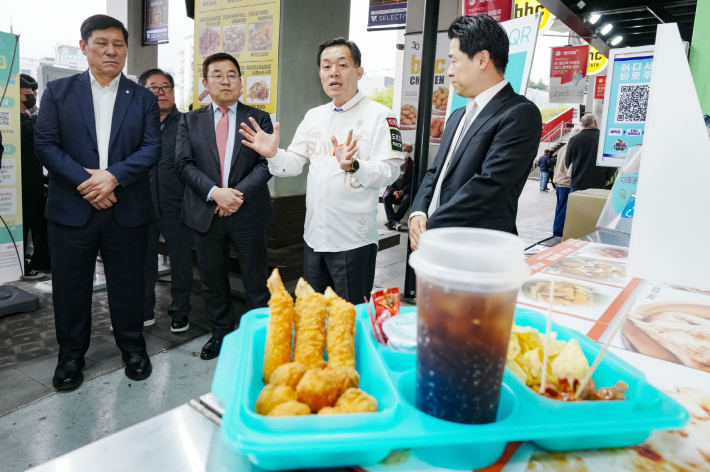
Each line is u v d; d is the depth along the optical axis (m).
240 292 3.69
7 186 3.49
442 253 0.50
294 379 0.56
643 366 0.77
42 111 2.05
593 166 5.77
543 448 0.55
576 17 5.06
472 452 0.51
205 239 2.51
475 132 1.66
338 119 2.08
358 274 2.12
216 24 3.82
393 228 6.55
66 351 2.29
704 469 0.52
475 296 0.49
